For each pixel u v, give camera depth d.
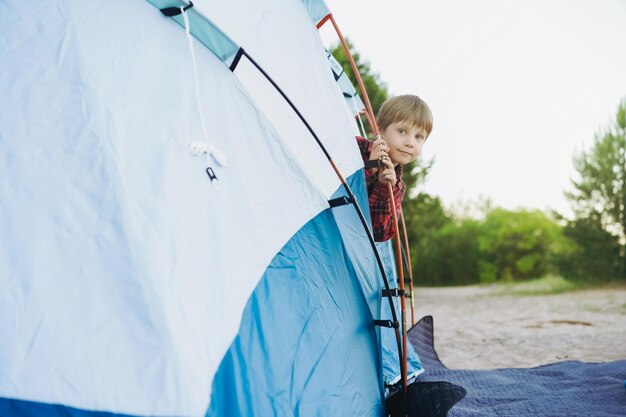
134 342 1.14
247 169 1.62
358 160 2.08
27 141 1.27
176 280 1.25
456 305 8.55
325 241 1.80
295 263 1.65
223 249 1.42
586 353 3.81
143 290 1.18
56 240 1.21
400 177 2.50
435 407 1.81
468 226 14.84
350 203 1.91
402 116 2.33
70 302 1.16
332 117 2.02
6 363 1.09
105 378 1.10
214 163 1.52
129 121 1.38
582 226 10.43
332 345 1.65
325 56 2.08
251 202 1.58
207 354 1.23
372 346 1.92
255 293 1.47
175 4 1.54
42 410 1.07
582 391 2.42
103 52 1.42
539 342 4.45
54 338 1.12
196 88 1.54
